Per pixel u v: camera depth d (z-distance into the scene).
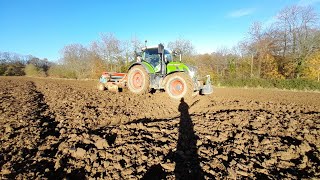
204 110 6.93
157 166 2.96
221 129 4.53
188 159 3.18
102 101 7.73
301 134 4.20
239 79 20.94
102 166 2.91
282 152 3.35
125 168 2.86
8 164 2.85
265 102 8.72
